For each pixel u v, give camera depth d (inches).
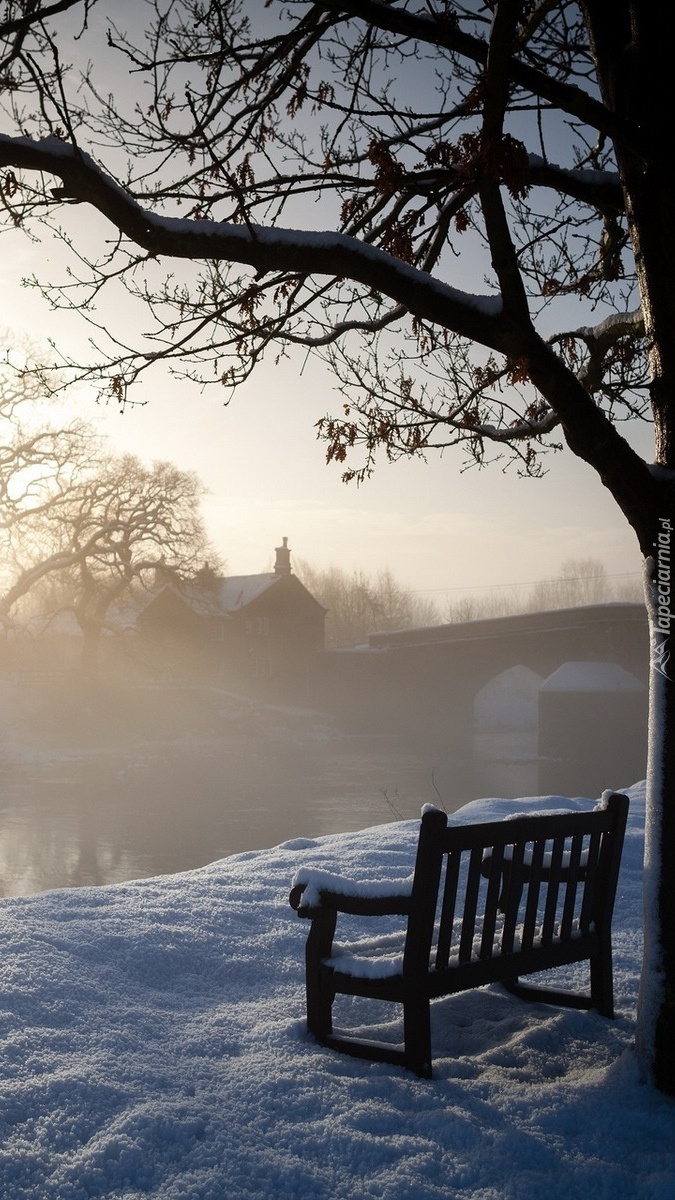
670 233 169.0
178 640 3115.2
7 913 243.3
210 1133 143.0
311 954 180.4
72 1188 128.3
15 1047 166.6
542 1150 141.1
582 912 201.3
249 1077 161.6
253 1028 186.9
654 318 173.3
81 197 186.9
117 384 217.6
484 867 191.6
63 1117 145.3
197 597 2913.4
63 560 2146.9
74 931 229.9
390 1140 142.8
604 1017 200.4
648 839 169.5
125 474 2223.2
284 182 208.5
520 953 183.8
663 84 169.3
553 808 389.1
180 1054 172.6
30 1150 136.2
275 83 224.1
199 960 223.3
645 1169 138.1
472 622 3159.5
